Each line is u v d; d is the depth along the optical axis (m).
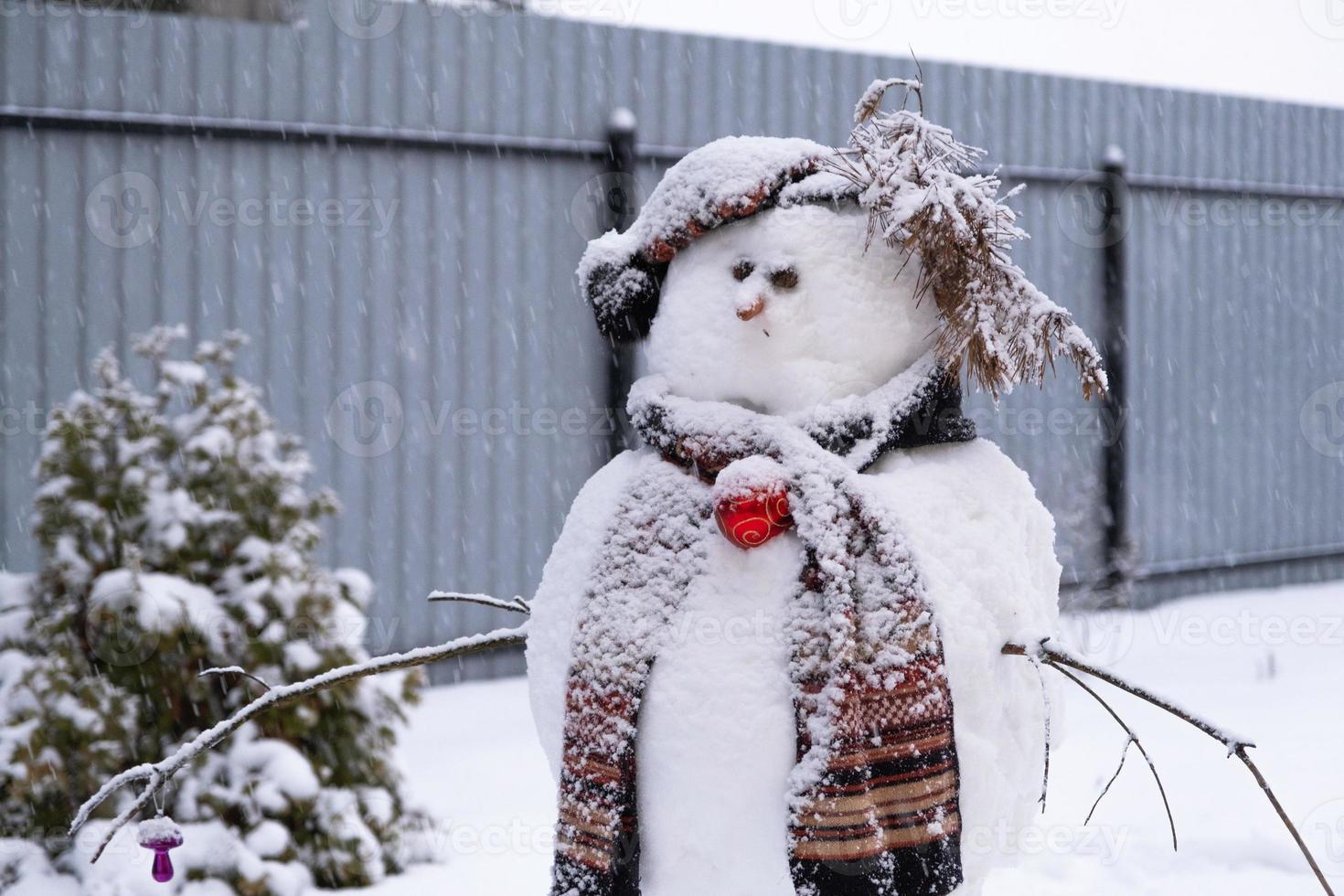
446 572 7.26
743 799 2.18
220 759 4.45
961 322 2.32
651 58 7.65
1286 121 10.22
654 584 2.31
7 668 4.47
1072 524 8.97
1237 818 4.76
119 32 6.55
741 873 2.20
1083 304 9.26
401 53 7.08
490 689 7.14
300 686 2.58
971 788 2.26
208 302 6.73
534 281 7.43
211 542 4.82
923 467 2.39
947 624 2.24
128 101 6.57
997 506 2.41
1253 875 4.28
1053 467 9.04
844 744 2.13
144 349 5.23
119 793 4.40
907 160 2.36
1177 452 9.78
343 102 6.96
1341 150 10.50
